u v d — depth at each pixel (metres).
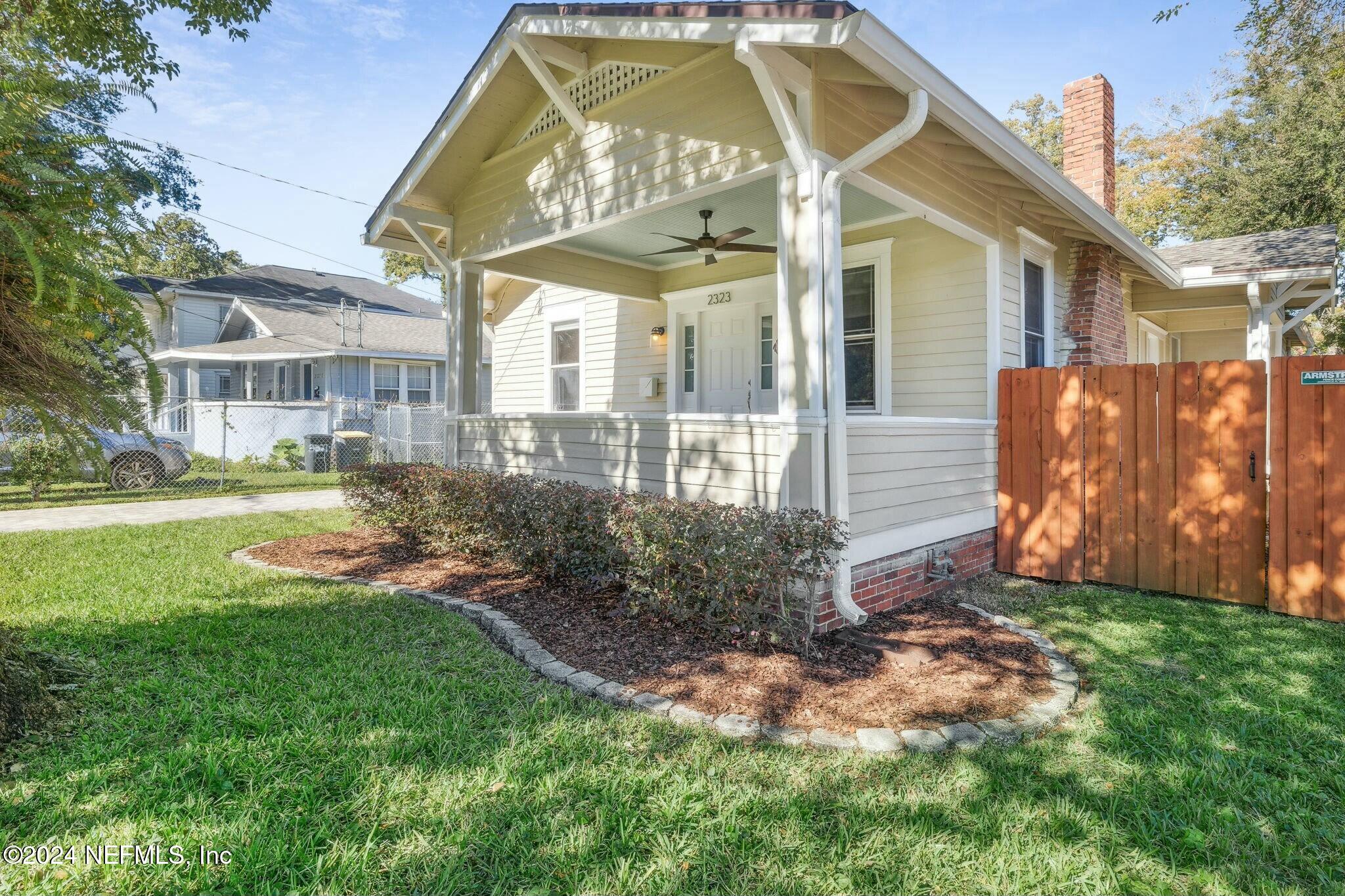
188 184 16.58
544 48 5.29
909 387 6.78
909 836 2.21
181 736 2.74
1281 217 16.89
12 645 3.06
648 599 4.21
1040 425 5.86
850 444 4.34
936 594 5.23
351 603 4.69
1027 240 6.78
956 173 5.59
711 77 4.67
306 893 1.90
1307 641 4.16
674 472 5.00
